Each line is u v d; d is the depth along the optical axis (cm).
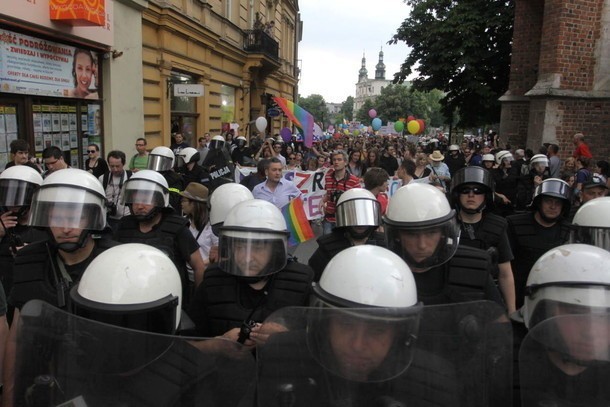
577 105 1028
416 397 142
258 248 213
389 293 144
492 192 324
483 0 1911
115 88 970
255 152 1213
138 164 777
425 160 786
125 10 997
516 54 1276
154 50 1177
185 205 411
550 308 161
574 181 753
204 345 144
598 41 1009
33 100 751
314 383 143
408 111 7244
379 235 319
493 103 1895
